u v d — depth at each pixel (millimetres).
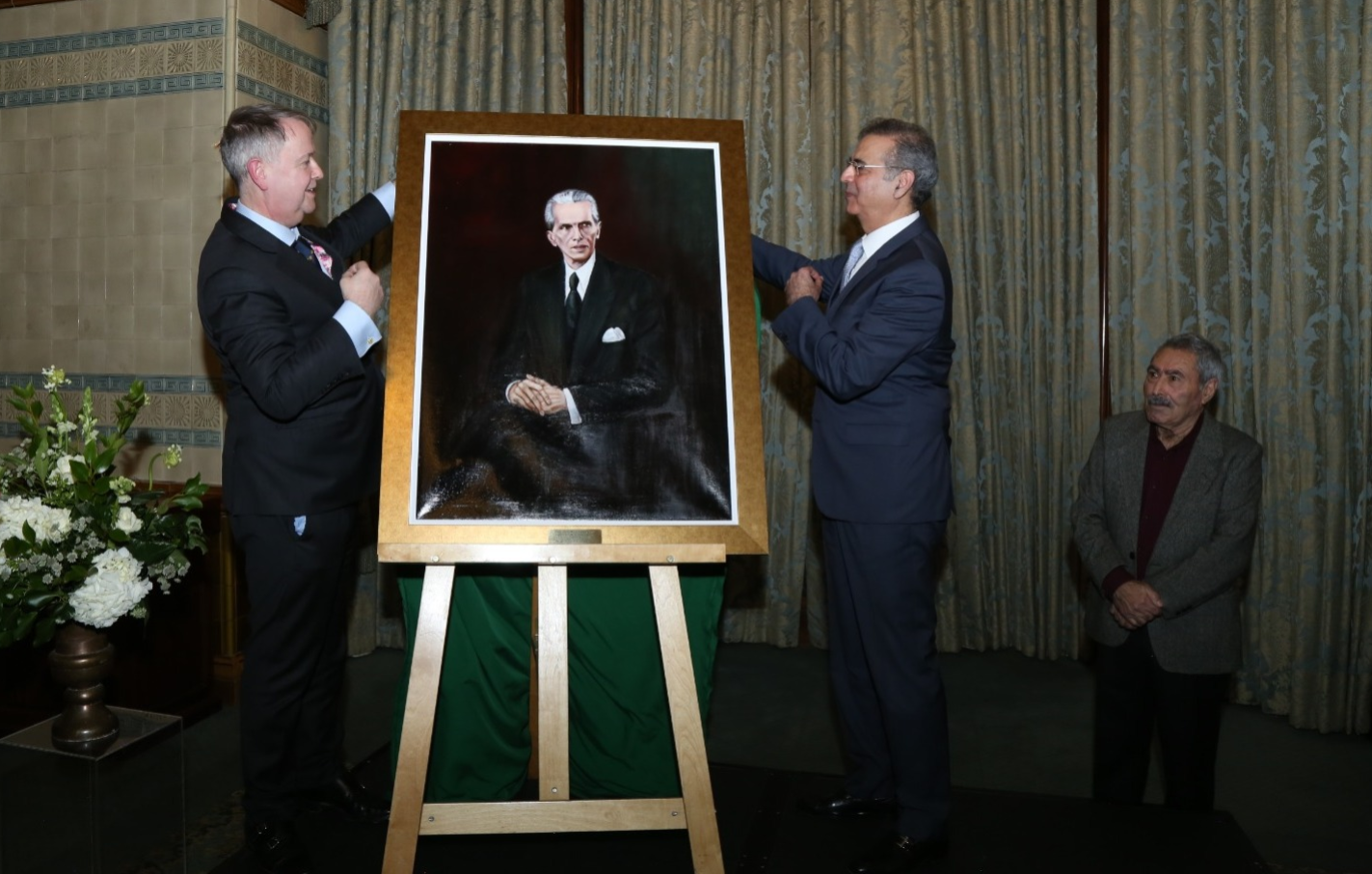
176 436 3424
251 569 2096
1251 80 3197
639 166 2061
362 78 3783
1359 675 3092
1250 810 2615
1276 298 3180
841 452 2098
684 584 2188
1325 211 3107
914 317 1995
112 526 2102
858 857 2064
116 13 3432
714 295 2008
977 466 3650
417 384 1913
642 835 2238
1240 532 2182
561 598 1936
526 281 1983
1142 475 2295
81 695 2092
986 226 3568
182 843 2166
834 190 3652
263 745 2105
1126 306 3461
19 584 1995
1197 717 2229
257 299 1989
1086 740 3039
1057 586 3641
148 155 3406
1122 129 3426
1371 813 2596
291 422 2053
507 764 2256
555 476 1893
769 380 3768
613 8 3768
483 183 2025
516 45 3777
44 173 3537
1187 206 3336
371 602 3902
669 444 1925
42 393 3574
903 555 2059
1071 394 3564
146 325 3439
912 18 3562
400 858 1843
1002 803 2354
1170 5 3299
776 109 3709
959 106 3557
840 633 2246
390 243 3861
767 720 3203
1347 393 3102
